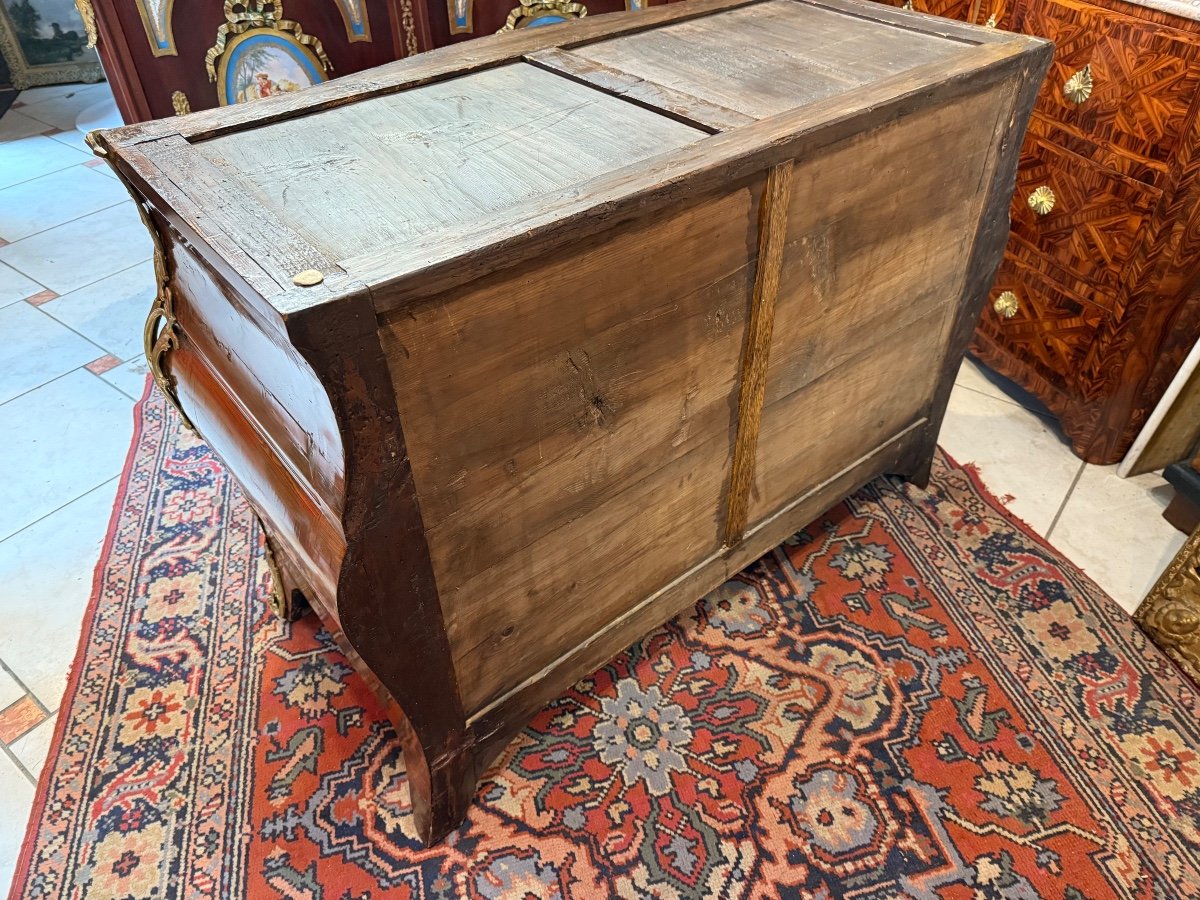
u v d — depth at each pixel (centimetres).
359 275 73
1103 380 172
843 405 141
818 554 161
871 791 123
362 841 118
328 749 129
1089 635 145
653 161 92
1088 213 167
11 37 348
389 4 181
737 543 140
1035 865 114
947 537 164
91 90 360
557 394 94
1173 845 117
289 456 93
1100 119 159
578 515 108
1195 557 135
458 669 106
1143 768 126
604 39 131
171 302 113
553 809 122
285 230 81
